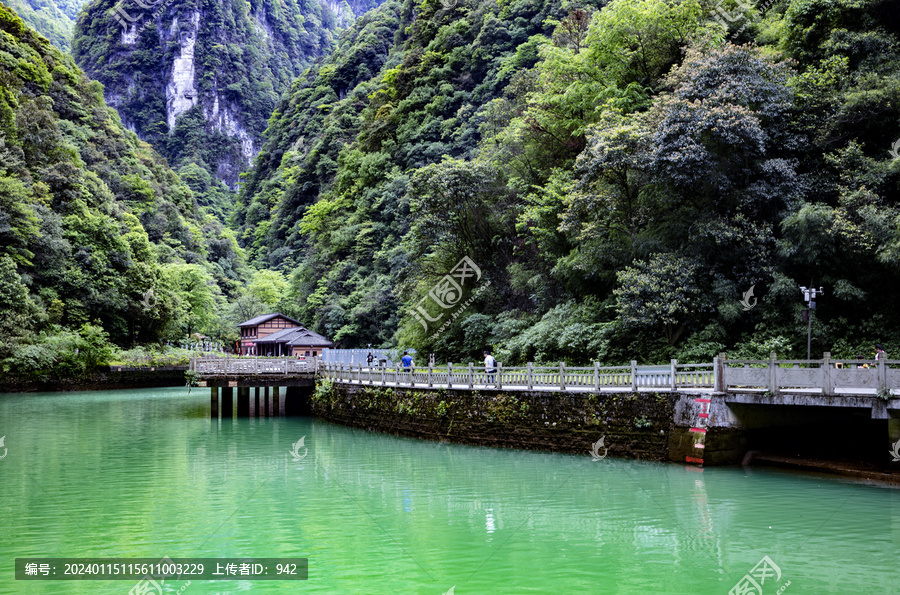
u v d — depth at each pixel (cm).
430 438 2572
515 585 1134
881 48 2745
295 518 1573
